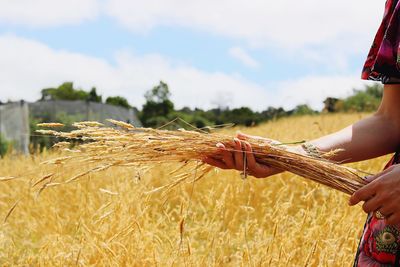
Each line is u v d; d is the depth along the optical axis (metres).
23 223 5.21
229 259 3.92
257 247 3.73
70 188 5.68
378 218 1.81
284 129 9.85
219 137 2.12
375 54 2.03
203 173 2.30
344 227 3.83
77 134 2.13
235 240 4.23
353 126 2.16
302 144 2.18
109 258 3.50
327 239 3.54
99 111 23.56
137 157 2.16
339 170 2.08
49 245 3.92
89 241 3.82
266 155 2.11
